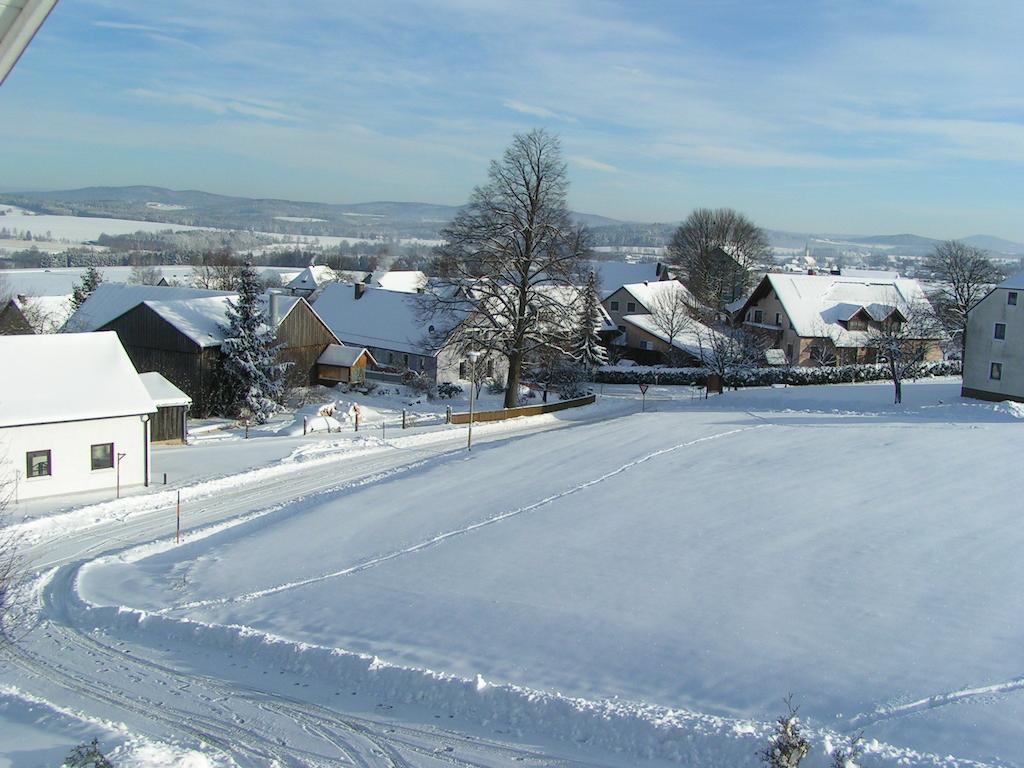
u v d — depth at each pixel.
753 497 24.23
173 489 29.14
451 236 45.81
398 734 11.62
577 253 45.47
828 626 14.62
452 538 21.62
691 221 98.25
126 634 16.02
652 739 10.95
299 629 15.84
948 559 18.11
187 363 44.62
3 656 14.86
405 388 55.53
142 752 9.53
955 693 11.88
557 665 13.52
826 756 10.01
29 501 27.02
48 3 3.57
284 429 40.22
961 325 70.88
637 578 17.53
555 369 57.91
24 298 66.38
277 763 10.88
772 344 70.00
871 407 46.12
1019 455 29.08
